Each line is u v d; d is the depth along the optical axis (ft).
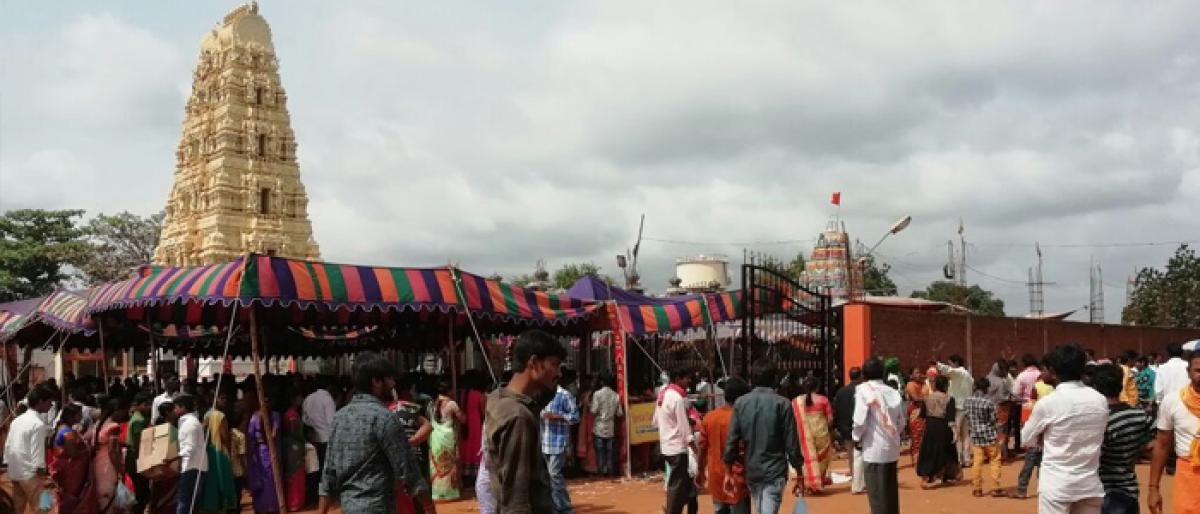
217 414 35.86
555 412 33.58
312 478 41.24
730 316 55.62
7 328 53.78
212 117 135.54
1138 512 20.17
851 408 40.68
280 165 136.87
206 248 127.75
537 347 14.39
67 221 147.33
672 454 29.94
